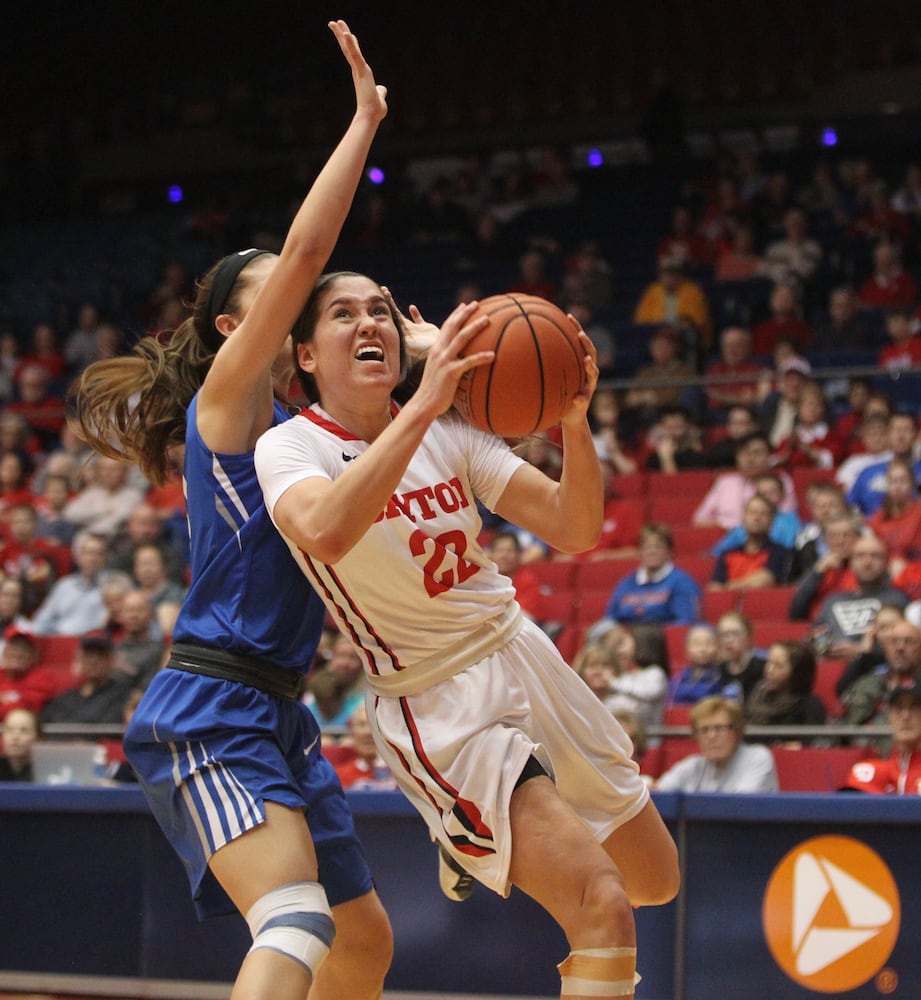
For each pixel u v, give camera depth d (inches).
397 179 1809.8
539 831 282.7
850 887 475.8
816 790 616.4
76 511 1058.7
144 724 304.8
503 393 279.4
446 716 297.4
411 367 331.3
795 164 1594.5
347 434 302.7
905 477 824.9
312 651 319.6
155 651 795.4
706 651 704.4
